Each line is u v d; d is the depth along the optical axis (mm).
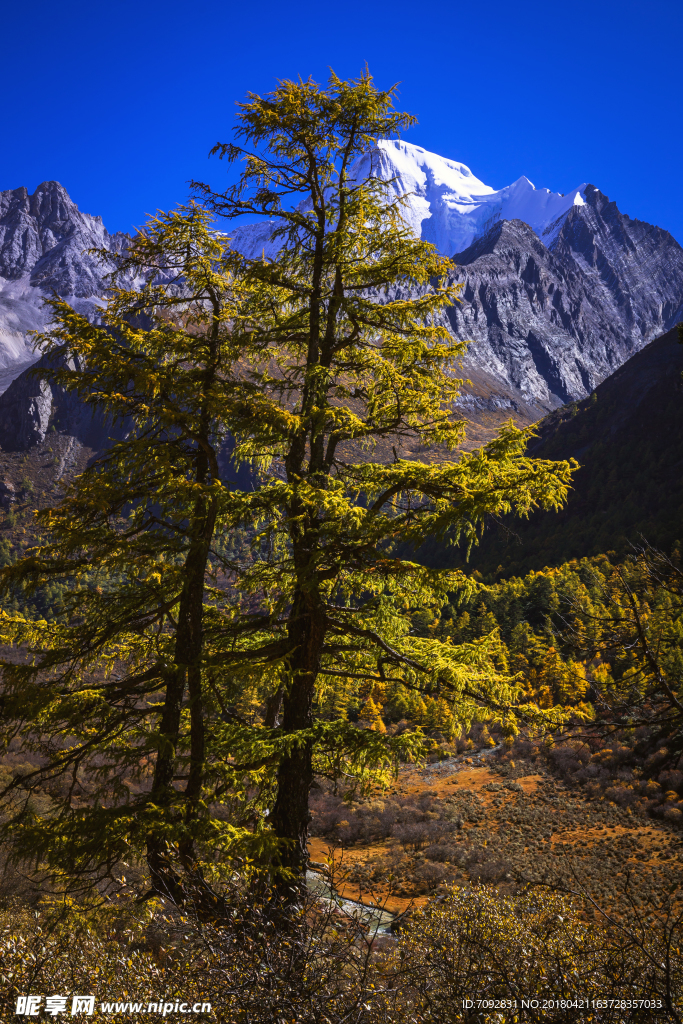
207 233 9984
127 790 9016
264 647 10344
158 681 10117
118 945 4762
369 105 10711
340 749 10055
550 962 3977
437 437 10922
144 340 9781
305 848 9836
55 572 9391
